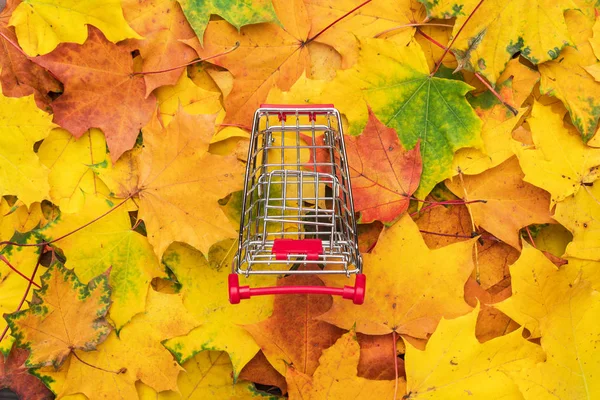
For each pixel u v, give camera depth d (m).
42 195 0.65
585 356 0.60
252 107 0.67
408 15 0.67
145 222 0.64
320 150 0.67
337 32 0.67
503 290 0.68
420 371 0.62
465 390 0.62
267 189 0.64
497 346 0.62
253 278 0.67
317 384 0.63
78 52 0.65
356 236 0.62
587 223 0.65
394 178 0.65
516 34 0.65
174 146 0.64
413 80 0.66
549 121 0.66
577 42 0.67
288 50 0.67
